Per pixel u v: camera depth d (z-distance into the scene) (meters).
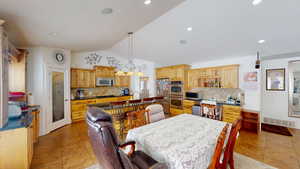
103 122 1.00
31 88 3.41
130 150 1.71
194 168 1.27
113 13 2.03
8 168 1.69
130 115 2.36
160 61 6.05
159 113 2.71
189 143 1.52
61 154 2.53
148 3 1.84
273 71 4.29
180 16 2.84
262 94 4.52
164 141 1.57
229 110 4.09
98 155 1.11
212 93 4.99
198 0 2.33
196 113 4.66
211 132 1.84
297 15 2.27
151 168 1.17
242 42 3.40
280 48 3.41
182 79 5.39
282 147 2.81
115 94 6.37
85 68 5.41
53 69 3.77
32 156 2.29
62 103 4.11
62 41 3.18
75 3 1.63
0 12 1.72
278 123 4.22
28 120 2.04
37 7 1.64
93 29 2.61
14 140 1.71
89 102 5.01
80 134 3.51
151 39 4.12
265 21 2.55
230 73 4.28
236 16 2.56
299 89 3.89
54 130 3.79
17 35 2.58
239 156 2.47
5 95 1.79
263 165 2.19
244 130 3.88
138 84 6.98
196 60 5.16
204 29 3.14
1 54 1.66
